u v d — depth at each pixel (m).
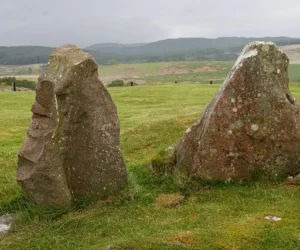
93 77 3.49
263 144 3.80
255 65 3.77
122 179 3.71
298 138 3.80
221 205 3.38
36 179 3.46
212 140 3.81
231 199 3.48
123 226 3.15
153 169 4.16
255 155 3.80
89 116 3.51
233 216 3.14
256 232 2.79
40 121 3.50
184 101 13.30
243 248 2.63
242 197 3.52
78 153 3.51
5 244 3.07
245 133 3.78
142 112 10.56
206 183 3.82
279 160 3.81
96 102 3.53
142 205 3.52
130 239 2.82
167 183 3.90
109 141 3.62
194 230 2.89
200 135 3.91
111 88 18.17
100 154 3.59
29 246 3.02
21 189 3.92
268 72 3.78
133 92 16.36
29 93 16.20
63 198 3.46
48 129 3.43
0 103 13.38
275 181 3.80
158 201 3.60
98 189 3.61
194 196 3.62
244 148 3.80
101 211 3.44
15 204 3.72
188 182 3.82
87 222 3.26
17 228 3.33
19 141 7.15
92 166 3.57
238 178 3.82
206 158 3.82
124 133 6.79
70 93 3.38
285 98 3.80
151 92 16.30
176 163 4.10
